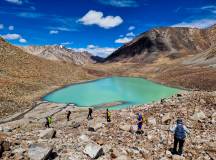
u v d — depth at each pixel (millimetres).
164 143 16328
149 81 152500
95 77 172375
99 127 22188
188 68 151500
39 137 16594
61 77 137375
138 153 14070
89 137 17797
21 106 65312
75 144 14625
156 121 24016
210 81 109688
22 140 15047
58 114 55500
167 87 120062
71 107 65562
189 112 25266
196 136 17578
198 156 14094
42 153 11758
